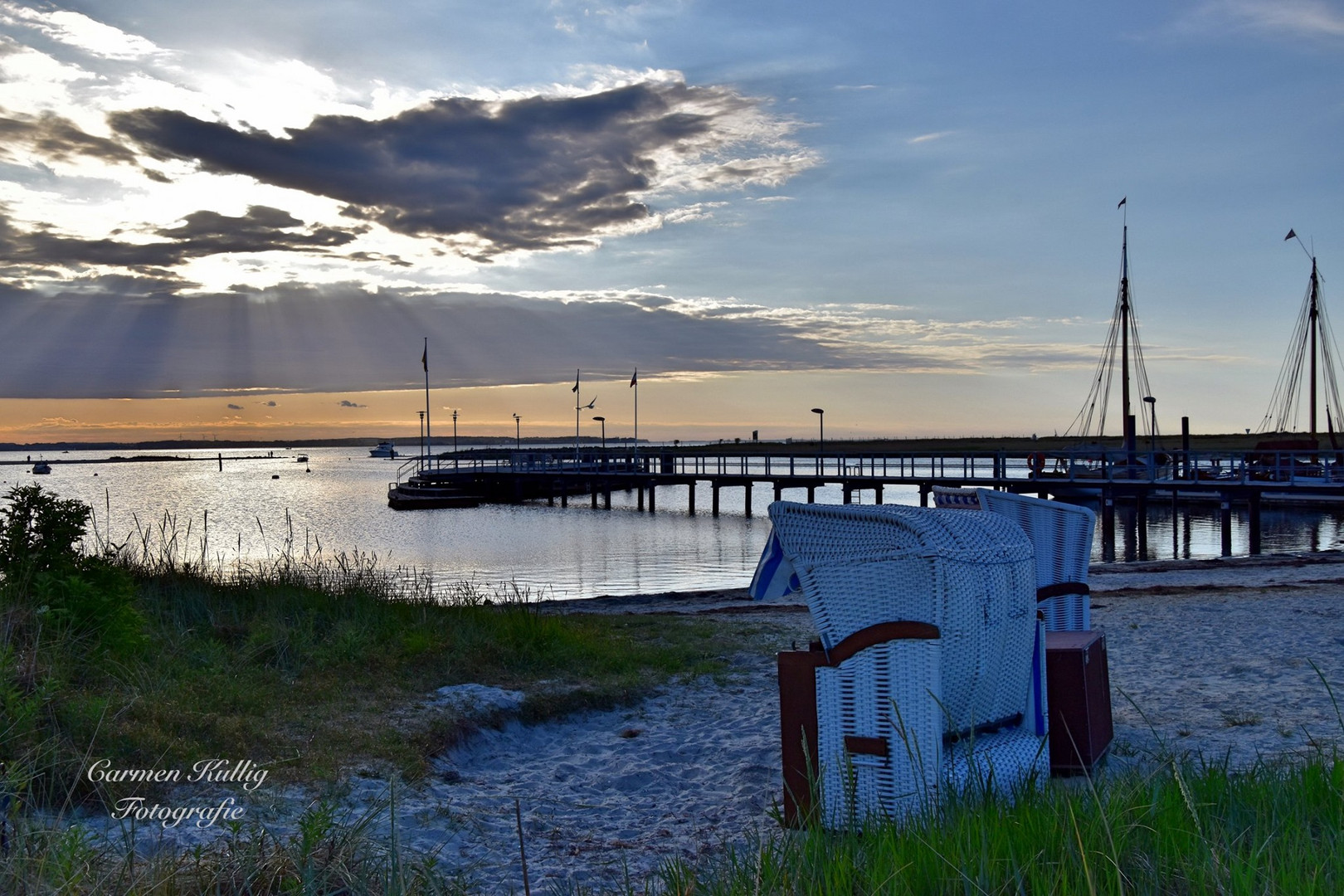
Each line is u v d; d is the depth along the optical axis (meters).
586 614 13.96
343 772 5.64
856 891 3.23
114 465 176.25
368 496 70.69
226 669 7.31
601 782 6.04
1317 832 3.62
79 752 4.97
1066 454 35.53
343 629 8.92
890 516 4.27
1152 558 31.38
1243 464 30.45
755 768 6.14
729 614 13.98
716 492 51.00
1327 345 51.06
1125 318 52.69
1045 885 2.97
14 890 3.35
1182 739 6.18
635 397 72.62
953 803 3.89
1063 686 5.21
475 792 5.74
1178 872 3.10
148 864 3.80
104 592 7.34
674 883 3.75
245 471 137.88
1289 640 9.59
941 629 4.18
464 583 16.92
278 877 3.70
